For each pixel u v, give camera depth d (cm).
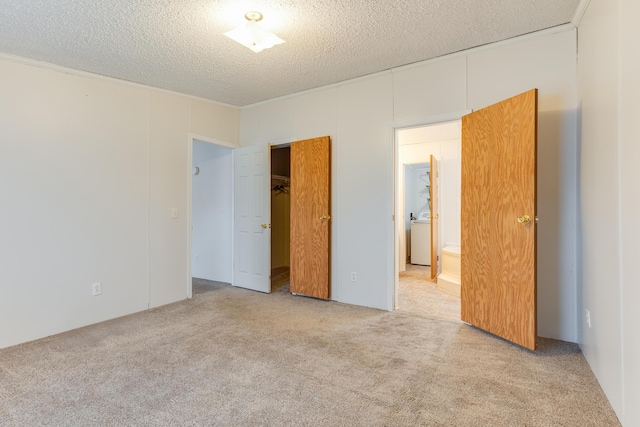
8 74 274
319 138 391
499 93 291
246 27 230
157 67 321
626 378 156
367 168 364
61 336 286
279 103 432
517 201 250
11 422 167
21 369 224
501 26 261
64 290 302
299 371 218
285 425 164
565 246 263
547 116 270
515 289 253
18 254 276
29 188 283
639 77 142
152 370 221
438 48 298
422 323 310
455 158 535
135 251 356
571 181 261
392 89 346
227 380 207
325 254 388
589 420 166
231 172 479
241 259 460
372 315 335
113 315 336
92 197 323
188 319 325
